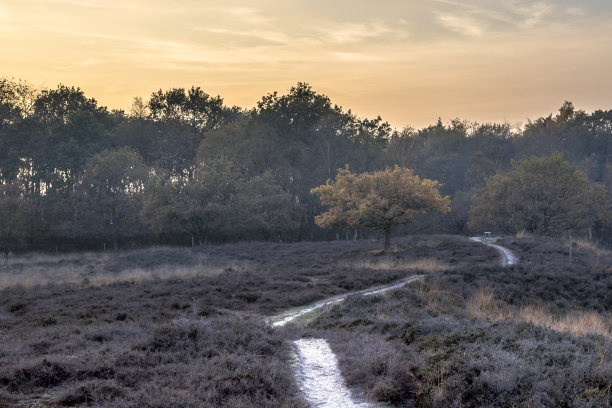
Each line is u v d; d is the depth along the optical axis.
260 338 13.06
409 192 45.03
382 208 45.06
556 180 60.38
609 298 24.47
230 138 88.62
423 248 44.25
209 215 65.75
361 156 92.75
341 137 94.31
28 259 56.72
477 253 40.28
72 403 8.95
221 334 13.16
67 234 70.25
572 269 29.81
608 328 18.23
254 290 25.12
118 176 72.25
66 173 86.69
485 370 8.92
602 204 72.69
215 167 70.12
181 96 109.31
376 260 39.47
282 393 9.33
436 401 8.34
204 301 22.20
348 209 46.97
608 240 86.88
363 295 21.47
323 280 29.17
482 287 24.31
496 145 109.81
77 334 15.62
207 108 110.50
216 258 49.09
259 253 53.28
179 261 45.81
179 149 99.69
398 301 19.97
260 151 86.50
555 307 22.84
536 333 11.73
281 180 81.38
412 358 10.45
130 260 46.41
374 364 10.17
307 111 101.69
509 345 10.44
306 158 90.69
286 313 20.84
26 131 85.88
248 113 118.31
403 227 91.50
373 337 13.19
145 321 18.14
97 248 75.62
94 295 24.56
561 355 9.52
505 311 20.12
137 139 100.44
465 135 135.38
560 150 116.38
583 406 7.64
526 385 8.29
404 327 13.49
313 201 83.12
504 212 65.31
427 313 17.70
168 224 65.25
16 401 9.04
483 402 8.09
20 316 20.20
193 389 9.37
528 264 30.11
